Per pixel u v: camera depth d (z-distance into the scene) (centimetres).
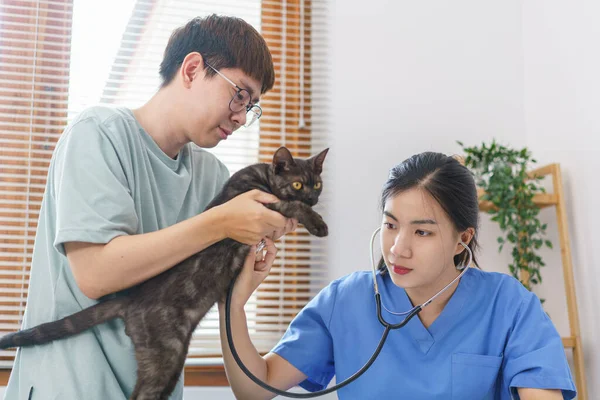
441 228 121
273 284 234
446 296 133
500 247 232
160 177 130
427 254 120
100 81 225
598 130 215
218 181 151
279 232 134
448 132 250
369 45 250
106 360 118
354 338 138
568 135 231
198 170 144
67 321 115
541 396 120
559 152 236
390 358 131
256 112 141
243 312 136
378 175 242
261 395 137
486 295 134
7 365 205
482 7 262
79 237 108
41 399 112
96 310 117
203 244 114
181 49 128
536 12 255
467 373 127
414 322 132
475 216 128
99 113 122
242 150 237
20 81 220
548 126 244
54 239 120
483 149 232
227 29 128
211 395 214
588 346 215
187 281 129
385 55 251
